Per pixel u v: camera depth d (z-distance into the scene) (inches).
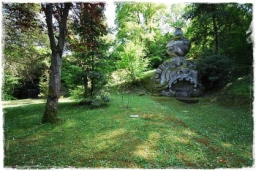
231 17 616.7
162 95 593.9
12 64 567.5
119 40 928.3
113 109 380.5
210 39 708.7
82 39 444.8
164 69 632.4
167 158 180.9
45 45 558.6
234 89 503.8
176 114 357.1
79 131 253.9
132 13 984.3
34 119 327.3
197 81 581.0
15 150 193.8
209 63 554.9
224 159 187.5
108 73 478.3
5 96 662.5
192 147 206.1
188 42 646.5
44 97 633.6
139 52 758.5
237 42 633.0
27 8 385.7
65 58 464.4
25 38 495.2
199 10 643.5
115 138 222.4
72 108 421.7
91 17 389.7
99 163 169.5
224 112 391.2
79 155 184.4
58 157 180.2
